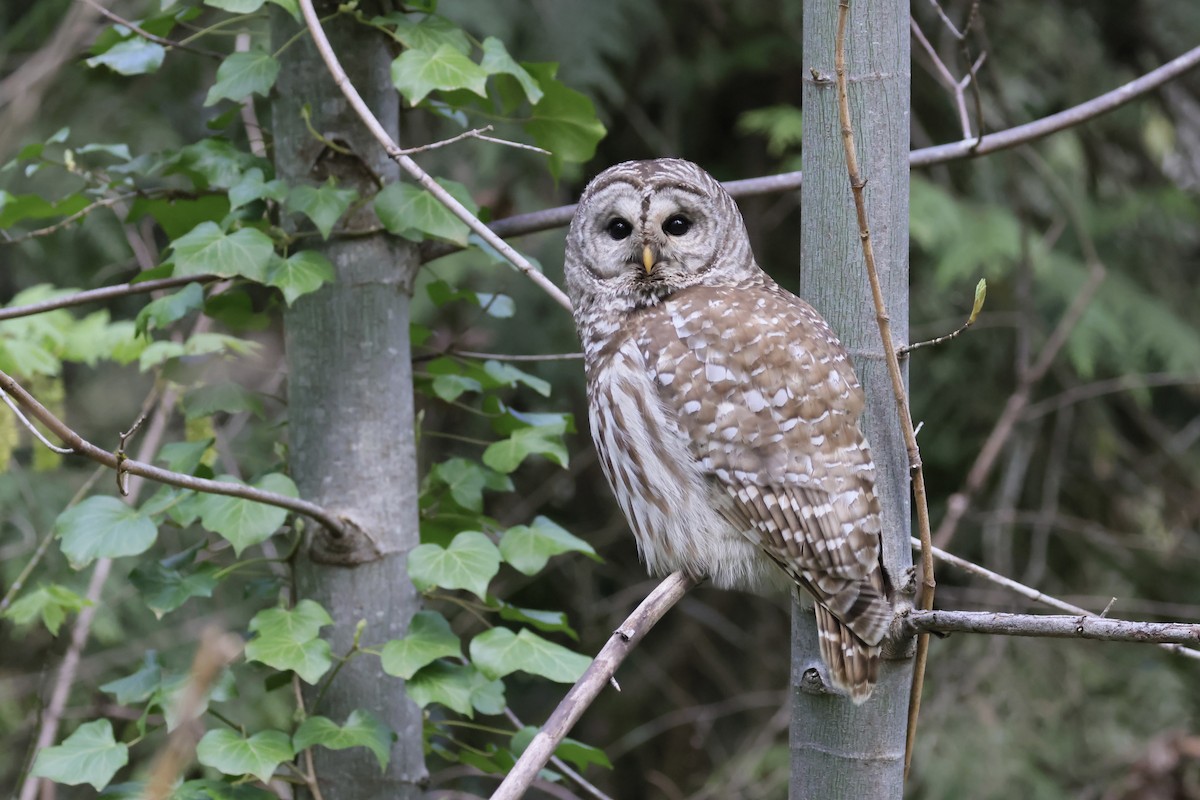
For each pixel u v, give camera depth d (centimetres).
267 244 598
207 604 1156
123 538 583
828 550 583
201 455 627
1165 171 1500
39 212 727
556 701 1448
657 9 1352
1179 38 1455
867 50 543
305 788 650
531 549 626
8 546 1120
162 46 681
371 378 646
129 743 576
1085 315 1273
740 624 1526
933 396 1373
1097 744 1210
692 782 1450
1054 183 1157
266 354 1067
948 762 1191
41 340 861
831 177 554
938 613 514
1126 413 1467
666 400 647
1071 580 1380
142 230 1071
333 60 541
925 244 1194
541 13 1292
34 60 866
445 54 597
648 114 1475
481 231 541
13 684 1084
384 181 655
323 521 606
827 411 607
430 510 703
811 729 573
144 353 783
